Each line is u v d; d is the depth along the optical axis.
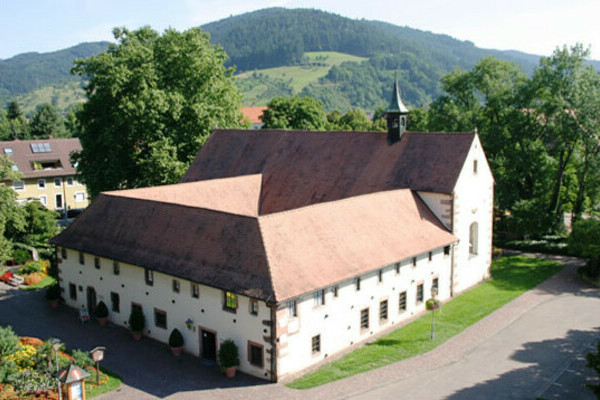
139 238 43.72
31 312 48.94
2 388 33.12
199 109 65.75
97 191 67.50
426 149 51.44
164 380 36.00
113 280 45.06
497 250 65.56
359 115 152.25
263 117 98.56
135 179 68.19
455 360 37.62
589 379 34.75
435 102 75.69
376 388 33.97
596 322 44.12
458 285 51.41
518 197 69.50
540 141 69.12
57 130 149.25
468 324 43.88
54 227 68.81
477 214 53.16
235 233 38.03
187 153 68.38
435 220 49.00
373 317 41.88
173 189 51.16
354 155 54.53
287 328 35.06
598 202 70.75
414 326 43.56
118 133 65.62
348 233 41.22
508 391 33.34
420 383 34.50
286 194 55.19
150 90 62.75
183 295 39.53
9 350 36.06
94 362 37.84
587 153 66.50
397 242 43.78
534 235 70.75
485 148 68.44
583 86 63.06
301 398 32.91
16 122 144.50
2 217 55.25
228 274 36.41
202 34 70.38
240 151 62.25
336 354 38.78
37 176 95.94
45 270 60.38
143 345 41.59
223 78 71.81
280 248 36.56
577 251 56.97
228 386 34.88
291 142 59.03
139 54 64.94
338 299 38.62
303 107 97.94
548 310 46.94
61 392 33.28
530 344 40.09
